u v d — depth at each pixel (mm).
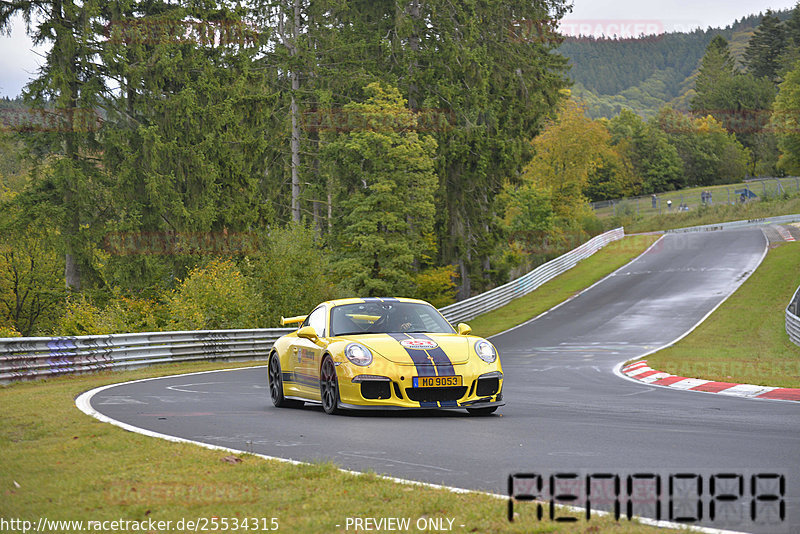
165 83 46531
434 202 57000
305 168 60312
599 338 35438
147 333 24594
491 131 61094
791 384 16328
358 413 11820
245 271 42188
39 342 19672
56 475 6863
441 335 12117
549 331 39656
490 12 62656
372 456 8047
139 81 43156
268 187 63281
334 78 59969
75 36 41406
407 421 10836
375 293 49344
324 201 64062
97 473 6930
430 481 6824
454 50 57000
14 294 55844
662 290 51406
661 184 158625
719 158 164250
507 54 66062
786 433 9711
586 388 17016
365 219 49000
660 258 66688
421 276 52844
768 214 96875
